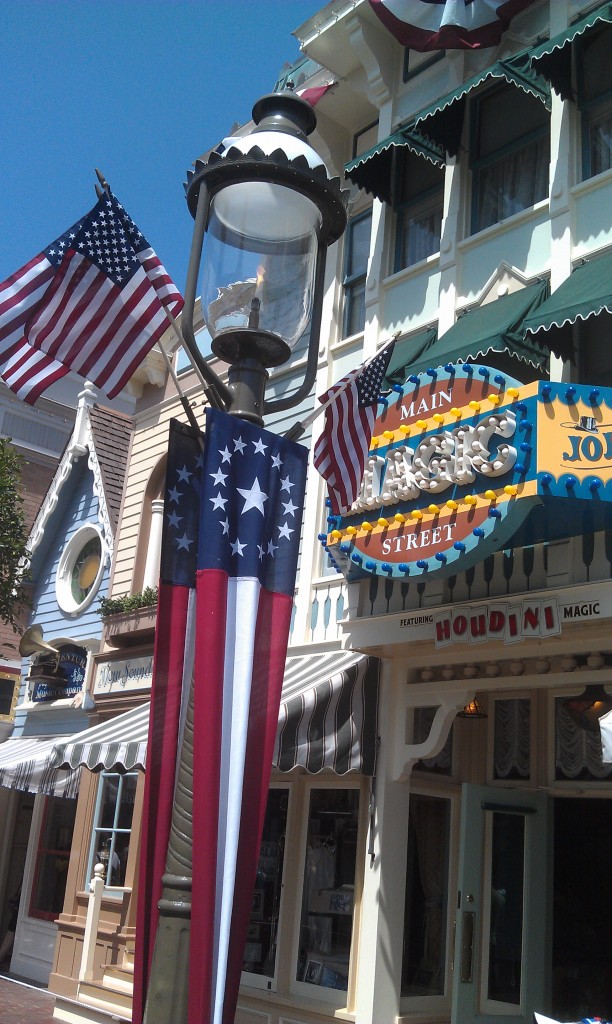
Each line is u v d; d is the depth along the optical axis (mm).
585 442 6871
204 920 3811
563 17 9898
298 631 11055
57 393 24797
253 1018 9836
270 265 4734
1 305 6160
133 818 13203
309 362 4930
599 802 9781
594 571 7312
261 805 4242
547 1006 8867
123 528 15781
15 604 18125
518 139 10328
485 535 7008
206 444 4414
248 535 4453
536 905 8984
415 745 8961
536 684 8359
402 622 8656
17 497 14992
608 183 9016
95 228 6297
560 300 8109
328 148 12695
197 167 4844
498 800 9133
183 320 4473
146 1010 3736
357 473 7785
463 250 10367
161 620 4684
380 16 11141
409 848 9383
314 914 9789
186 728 4281
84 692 15281
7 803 17688
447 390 7836
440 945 9422
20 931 15453
